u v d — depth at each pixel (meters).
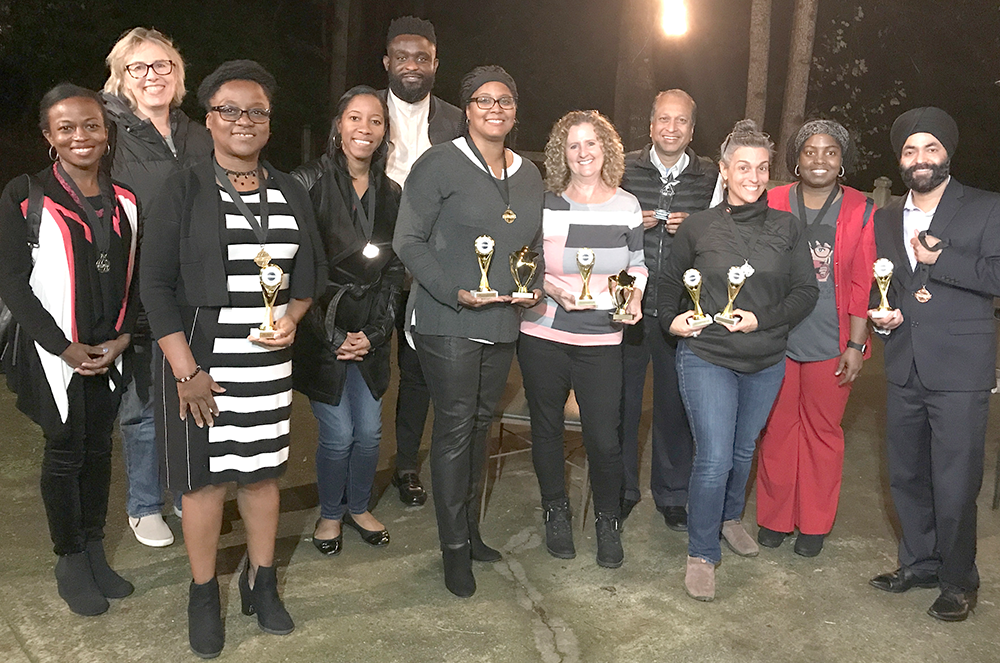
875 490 4.64
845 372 3.69
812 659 3.08
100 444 3.21
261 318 2.84
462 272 3.27
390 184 3.66
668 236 3.97
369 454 3.74
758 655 3.10
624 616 3.32
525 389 3.73
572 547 3.79
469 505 3.66
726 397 3.44
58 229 2.96
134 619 3.19
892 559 3.85
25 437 4.86
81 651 2.99
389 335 3.62
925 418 3.42
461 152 3.27
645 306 4.02
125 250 3.14
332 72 16.11
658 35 13.02
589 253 3.43
